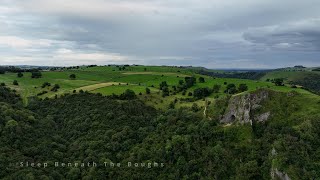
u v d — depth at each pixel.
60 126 156.88
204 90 182.62
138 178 117.69
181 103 170.38
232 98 138.12
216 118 137.75
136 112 159.88
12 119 136.62
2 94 168.62
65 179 117.31
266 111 131.62
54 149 132.75
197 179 115.12
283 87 167.38
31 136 135.38
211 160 120.12
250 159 116.81
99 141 136.62
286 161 106.50
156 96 182.00
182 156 123.12
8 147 121.31
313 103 129.00
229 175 115.12
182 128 136.50
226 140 126.88
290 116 127.56
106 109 161.00
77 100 174.38
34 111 166.38
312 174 103.06
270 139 120.44
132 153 128.88
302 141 112.88
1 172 107.19
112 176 119.69
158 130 141.62
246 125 128.50
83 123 151.88
